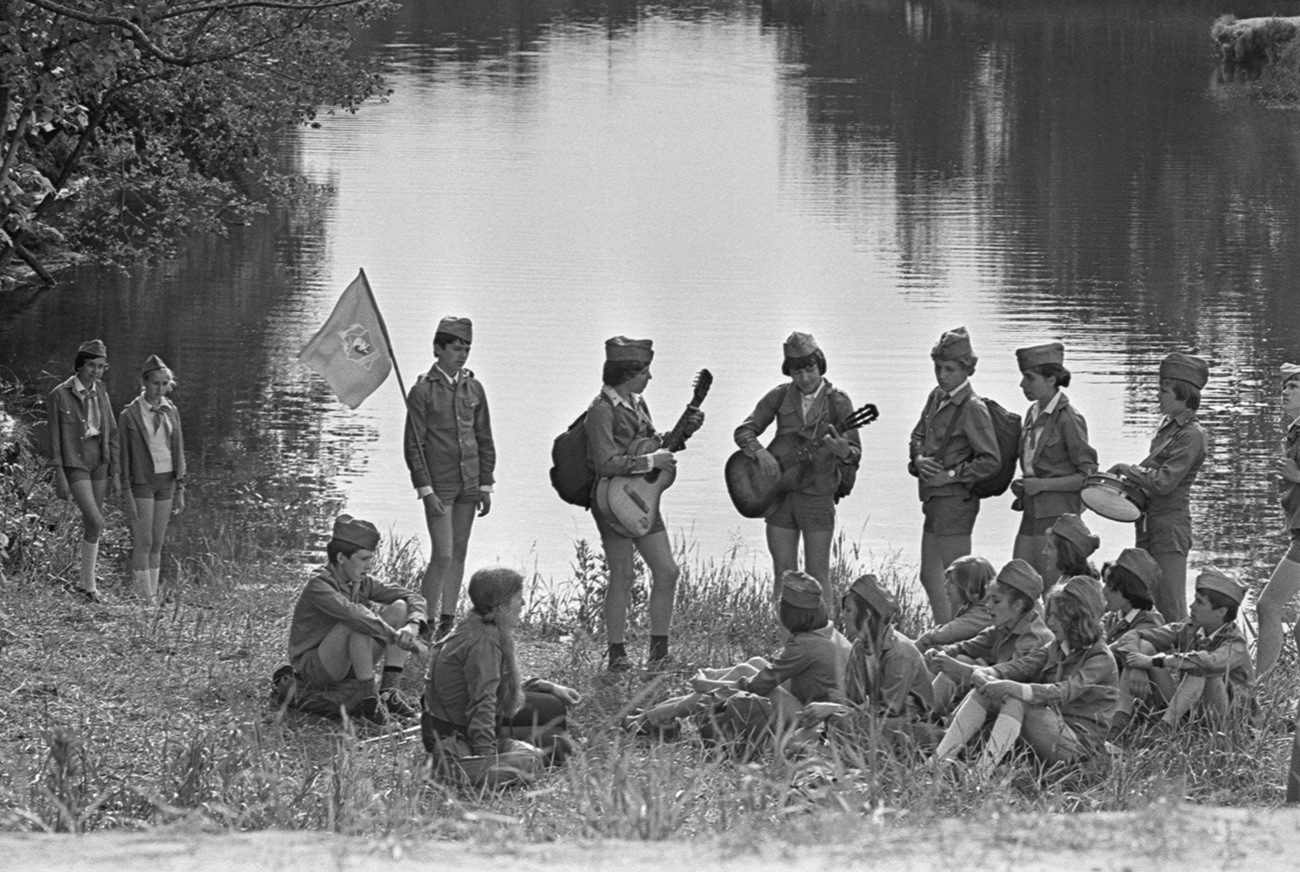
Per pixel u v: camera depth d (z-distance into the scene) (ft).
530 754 30.12
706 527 63.77
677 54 293.84
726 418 80.33
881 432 78.54
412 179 161.68
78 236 120.16
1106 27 330.54
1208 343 97.55
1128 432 77.10
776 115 215.31
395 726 33.88
